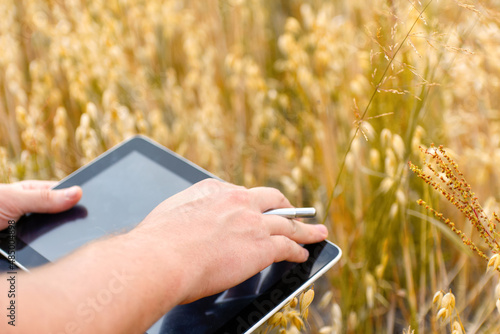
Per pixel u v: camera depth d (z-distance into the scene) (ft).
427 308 4.08
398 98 4.48
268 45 7.76
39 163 5.55
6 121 6.17
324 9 6.27
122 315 1.93
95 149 4.93
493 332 3.81
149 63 7.26
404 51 4.00
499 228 3.99
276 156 6.27
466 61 4.29
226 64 6.83
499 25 4.02
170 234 2.36
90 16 7.32
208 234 2.45
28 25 7.18
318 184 5.94
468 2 3.57
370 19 5.16
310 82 5.52
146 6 7.27
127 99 6.83
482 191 4.94
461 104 5.31
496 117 5.01
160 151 3.74
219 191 2.85
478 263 4.56
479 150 4.90
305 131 6.16
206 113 6.16
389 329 4.41
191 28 7.31
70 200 3.29
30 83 7.20
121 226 3.25
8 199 3.19
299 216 2.95
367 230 4.62
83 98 5.88
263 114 6.07
